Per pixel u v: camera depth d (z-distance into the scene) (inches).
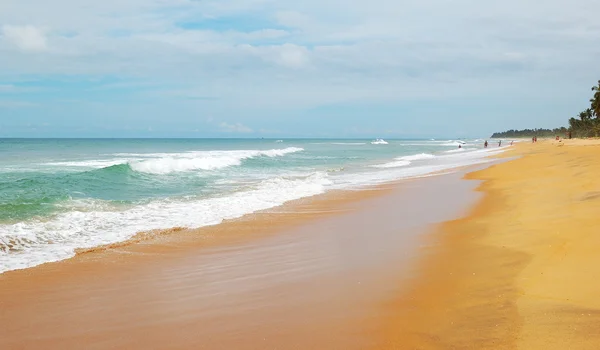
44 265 319.3
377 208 550.0
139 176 903.1
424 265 295.3
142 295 256.1
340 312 220.5
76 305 241.1
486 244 338.6
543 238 331.9
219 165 1255.5
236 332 201.8
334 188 759.7
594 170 728.3
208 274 296.0
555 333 180.5
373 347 181.8
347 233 412.2
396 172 1081.4
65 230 426.6
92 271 305.1
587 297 213.6
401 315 213.3
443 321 203.5
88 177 802.8
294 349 182.9
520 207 484.4
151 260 333.1
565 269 257.1
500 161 1435.8
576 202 456.4
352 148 3336.6
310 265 309.6
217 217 502.0
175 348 187.8
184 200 623.2
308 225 457.1
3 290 266.1
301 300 239.9
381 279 270.2
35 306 240.1
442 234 387.2
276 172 1090.1
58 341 197.9
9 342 197.5
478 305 219.3
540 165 1025.5
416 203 578.6
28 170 985.5
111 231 427.5
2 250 356.2
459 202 571.8
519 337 180.4
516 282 246.8
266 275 290.0
